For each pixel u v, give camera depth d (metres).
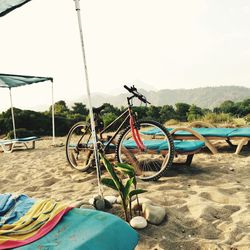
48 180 4.92
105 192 3.87
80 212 2.40
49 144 11.82
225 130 6.51
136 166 4.52
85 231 2.09
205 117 14.56
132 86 4.40
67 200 3.72
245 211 3.01
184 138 6.27
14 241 2.06
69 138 5.61
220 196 3.44
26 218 2.51
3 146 10.30
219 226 2.77
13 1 2.74
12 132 17.70
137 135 4.52
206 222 2.83
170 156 4.30
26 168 6.34
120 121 14.52
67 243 1.96
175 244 2.51
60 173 5.39
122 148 4.63
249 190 3.69
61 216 2.32
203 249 2.42
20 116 20.69
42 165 6.50
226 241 2.51
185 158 5.75
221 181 4.12
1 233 2.23
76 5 3.29
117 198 3.36
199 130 6.82
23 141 10.17
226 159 5.51
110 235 2.05
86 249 1.88
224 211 3.05
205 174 4.52
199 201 3.27
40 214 2.46
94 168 5.43
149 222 2.85
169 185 3.96
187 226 2.81
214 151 6.04
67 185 4.46
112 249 1.97
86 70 3.37
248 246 2.41
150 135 6.46
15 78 9.45
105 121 14.92
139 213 2.97
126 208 2.86
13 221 2.54
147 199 3.19
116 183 2.82
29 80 9.90
